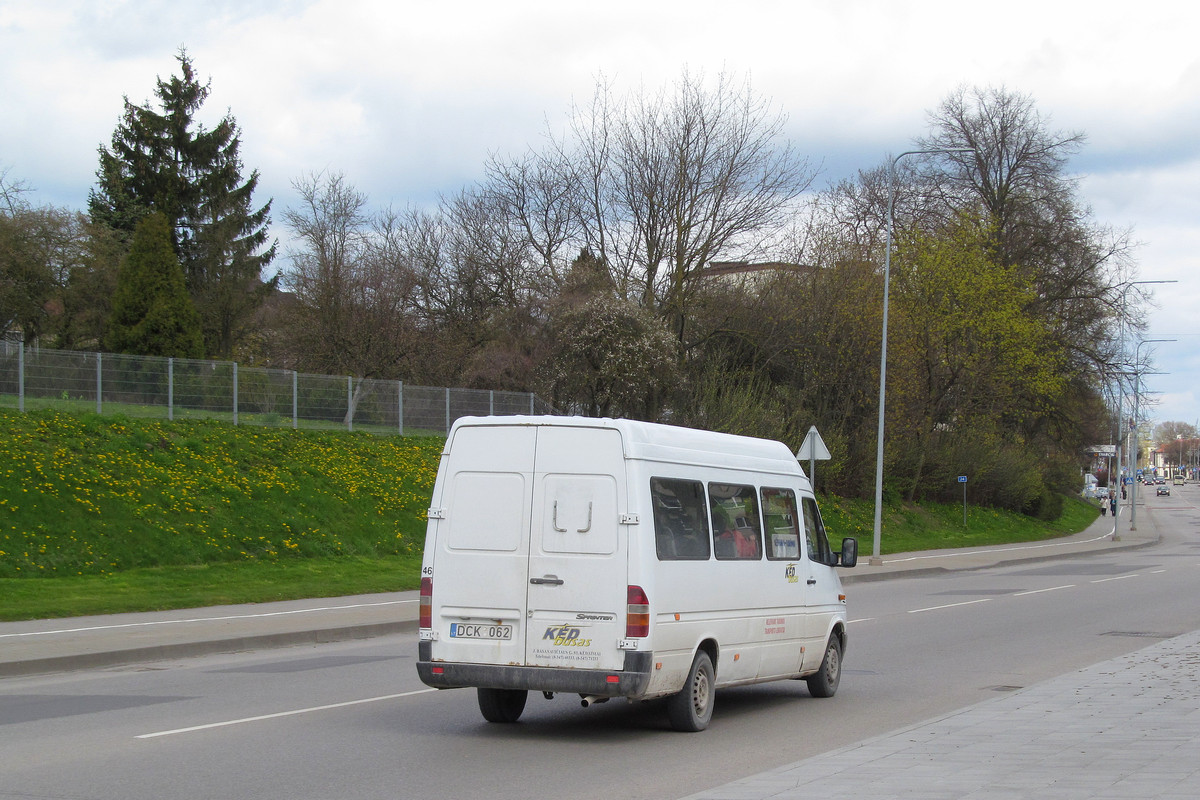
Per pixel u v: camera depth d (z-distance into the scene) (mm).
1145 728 8695
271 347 51375
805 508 11508
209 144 55031
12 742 8555
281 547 24484
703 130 41469
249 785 7148
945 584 27844
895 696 11508
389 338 44594
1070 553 41188
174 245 53969
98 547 21484
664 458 9188
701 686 9406
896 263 46281
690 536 9367
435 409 36562
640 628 8617
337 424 33969
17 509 21562
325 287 46031
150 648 13891
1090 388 55125
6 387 27219
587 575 8766
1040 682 11953
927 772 7121
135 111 54656
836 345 43750
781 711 10609
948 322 46562
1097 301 52594
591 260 43781
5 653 13172
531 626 8852
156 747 8391
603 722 9828
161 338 37031
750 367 44500
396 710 10266
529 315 44656
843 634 11836
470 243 52312
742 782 6883
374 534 27234
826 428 44250
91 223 46375
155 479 25188
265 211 55906
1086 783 6703
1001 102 53156
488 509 9109
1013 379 48250
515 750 8469
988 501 56219
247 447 29250
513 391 41969
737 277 44500
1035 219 52531
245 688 11562
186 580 20703
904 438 48875
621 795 6965
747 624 10039
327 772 7578
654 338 37594
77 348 43750
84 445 25750
